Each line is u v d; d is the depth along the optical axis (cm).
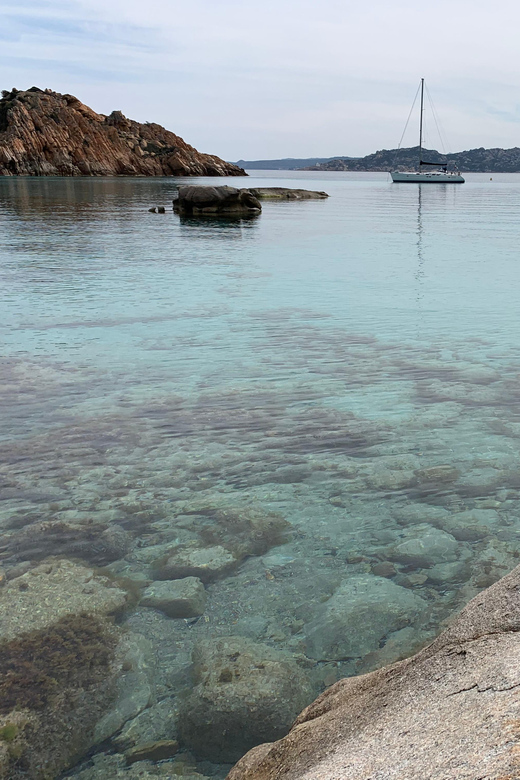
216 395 745
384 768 150
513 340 993
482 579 412
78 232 2556
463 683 180
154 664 339
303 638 360
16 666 335
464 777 128
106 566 429
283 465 575
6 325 1051
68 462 576
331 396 745
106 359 878
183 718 304
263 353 920
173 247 2153
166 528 476
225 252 2048
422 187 9700
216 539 463
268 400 732
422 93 10438
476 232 2759
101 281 1482
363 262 1839
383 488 535
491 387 774
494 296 1334
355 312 1189
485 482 543
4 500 511
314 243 2322
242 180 11750
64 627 367
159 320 1111
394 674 221
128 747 290
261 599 396
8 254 1886
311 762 188
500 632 203
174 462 579
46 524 477
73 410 693
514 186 10600
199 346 951
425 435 636
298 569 427
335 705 231
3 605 383
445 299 1305
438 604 388
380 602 391
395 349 944
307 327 1074
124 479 548
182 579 416
